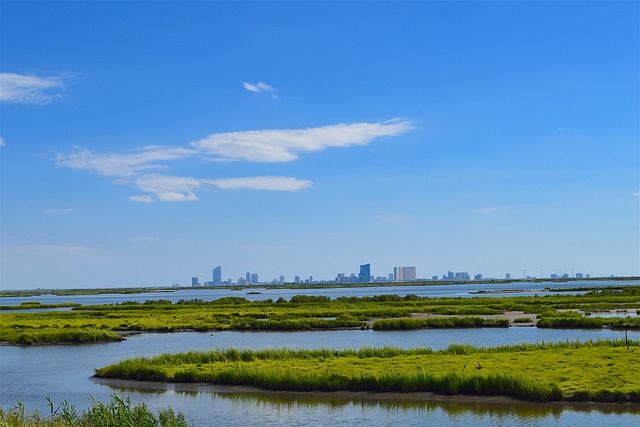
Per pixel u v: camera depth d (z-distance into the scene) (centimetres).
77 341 7288
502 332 7350
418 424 3053
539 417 3117
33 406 3709
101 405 2794
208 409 3491
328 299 15088
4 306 15925
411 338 6881
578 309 10788
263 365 4491
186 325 8950
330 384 3884
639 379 3559
